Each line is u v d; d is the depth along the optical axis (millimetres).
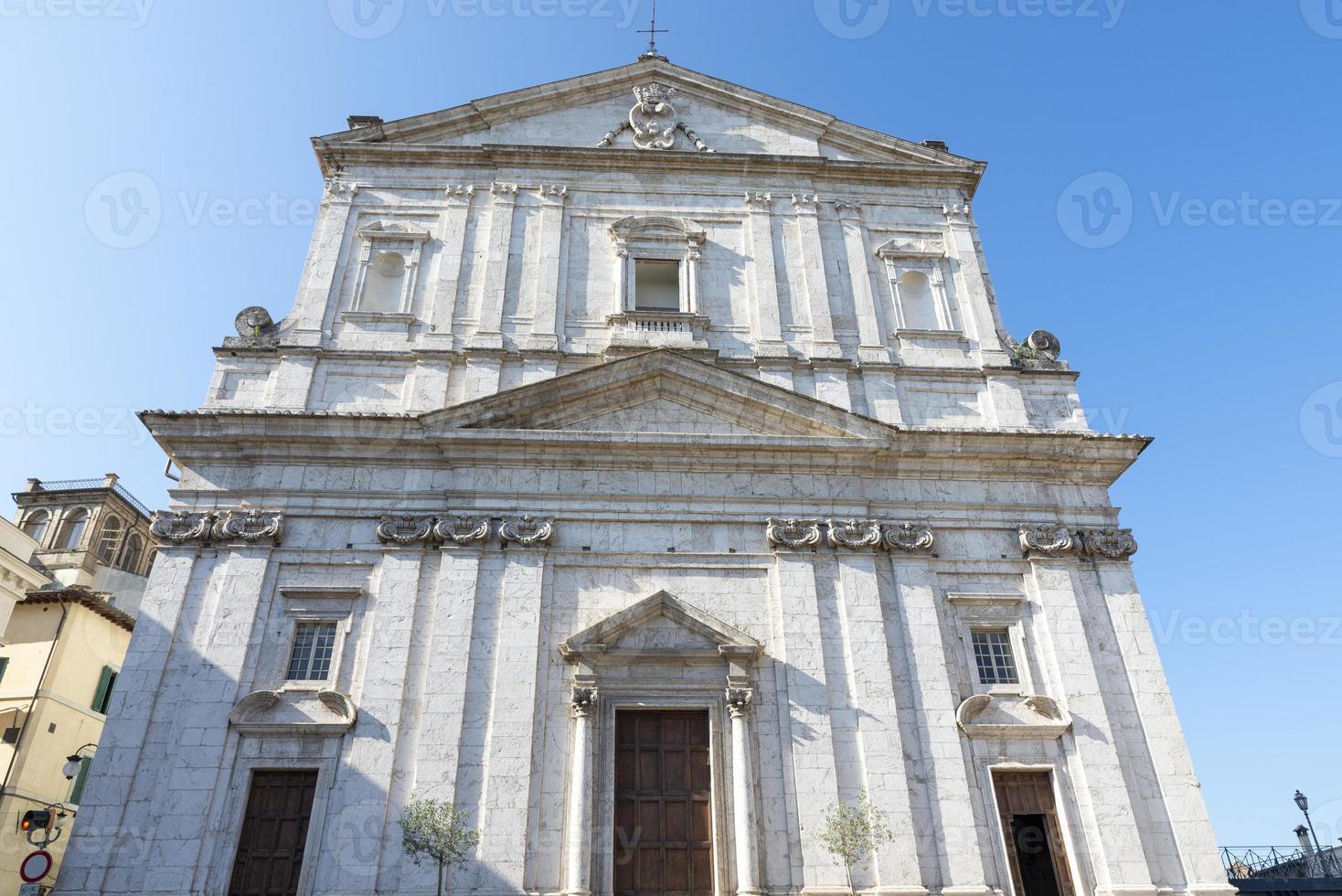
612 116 29094
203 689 19672
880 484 23375
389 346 24641
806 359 25125
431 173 27516
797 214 27641
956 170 28656
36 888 18328
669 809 19688
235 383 23906
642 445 22625
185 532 21328
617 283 26062
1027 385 25562
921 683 21016
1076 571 22641
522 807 18859
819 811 19406
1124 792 20062
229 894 18125
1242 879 24609
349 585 21141
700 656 20672
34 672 31453
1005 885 19234
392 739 19391
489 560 21594
